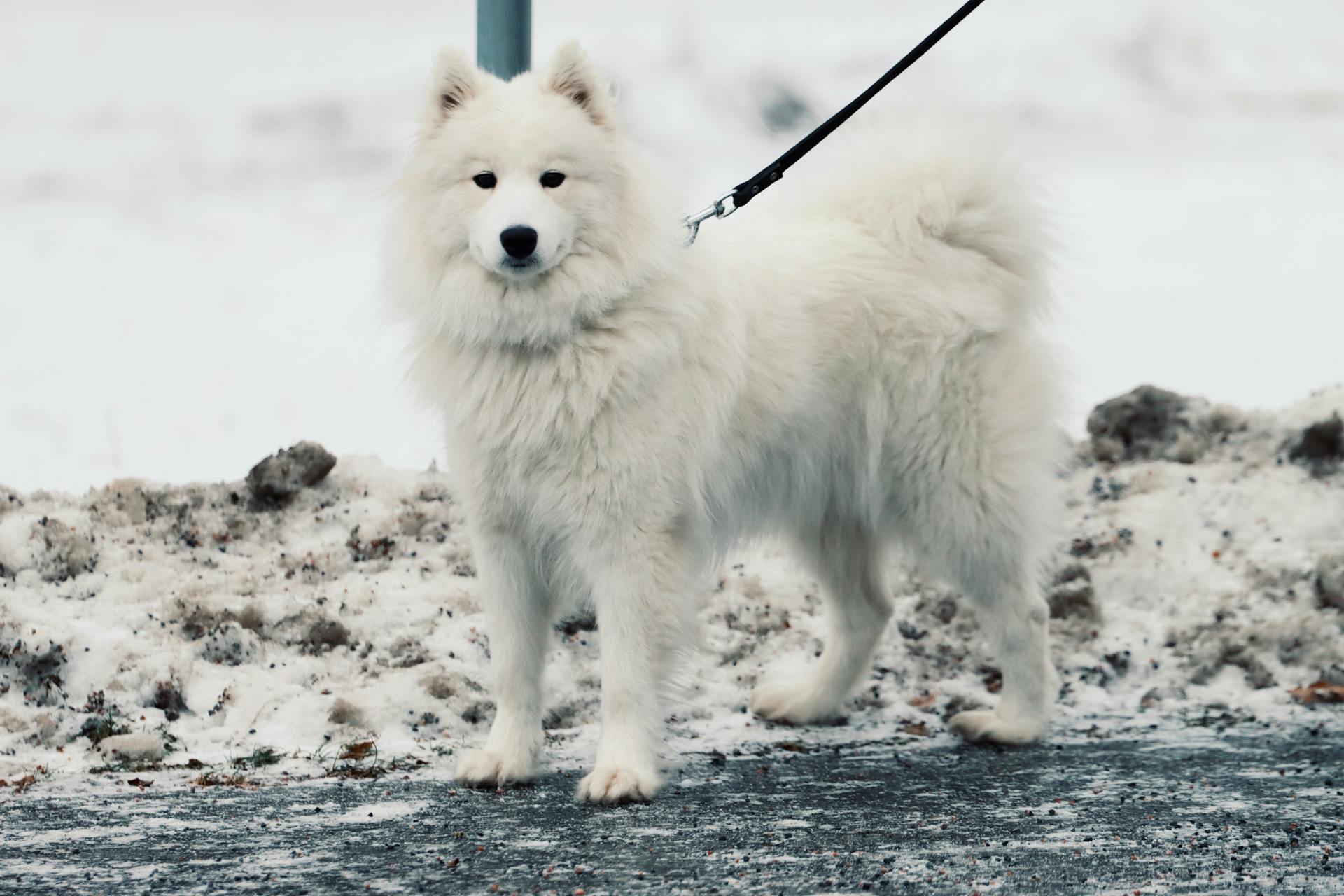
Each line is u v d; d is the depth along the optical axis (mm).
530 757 6547
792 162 8094
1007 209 7867
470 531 6738
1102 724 7812
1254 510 10141
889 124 8062
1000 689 8445
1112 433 11352
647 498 6453
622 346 6367
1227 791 6336
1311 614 8898
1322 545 9711
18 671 7219
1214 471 10641
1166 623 9055
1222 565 9625
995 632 7660
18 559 8305
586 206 6332
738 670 8461
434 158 6449
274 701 7289
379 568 8945
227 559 8859
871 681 8461
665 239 6613
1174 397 11398
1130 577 9539
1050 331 8297
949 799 6199
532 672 6676
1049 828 5688
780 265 7453
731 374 6906
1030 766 6879
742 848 5344
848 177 7867
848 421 7633
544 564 6781
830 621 7992
